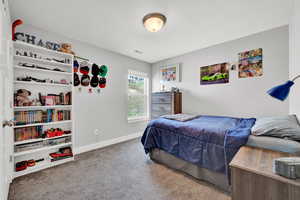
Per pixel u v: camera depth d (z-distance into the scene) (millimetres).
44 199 1418
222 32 2312
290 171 748
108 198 1437
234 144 1398
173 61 3615
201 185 1646
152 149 2312
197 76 3135
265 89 2279
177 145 1946
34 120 2021
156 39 2582
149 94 4145
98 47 2936
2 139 1136
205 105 3006
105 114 3076
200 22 2008
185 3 1607
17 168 1817
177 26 2117
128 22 2021
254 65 2379
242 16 1869
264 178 817
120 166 2119
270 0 1566
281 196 760
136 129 3783
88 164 2176
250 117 2426
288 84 938
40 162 2100
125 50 3145
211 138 1618
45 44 2223
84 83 2711
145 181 1731
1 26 1099
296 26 1659
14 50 1947
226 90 2697
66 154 2252
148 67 4121
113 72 3227
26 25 2070
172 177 1821
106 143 3078
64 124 2451
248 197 880
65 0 1566
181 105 3410
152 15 1782
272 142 1245
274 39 2191
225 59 2703
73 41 2564
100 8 1709
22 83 2010
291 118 1578
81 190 1559
